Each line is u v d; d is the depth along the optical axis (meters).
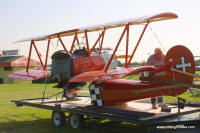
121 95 6.29
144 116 4.98
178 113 5.30
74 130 6.29
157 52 6.19
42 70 8.42
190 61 5.23
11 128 6.81
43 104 7.24
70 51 7.73
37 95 14.89
